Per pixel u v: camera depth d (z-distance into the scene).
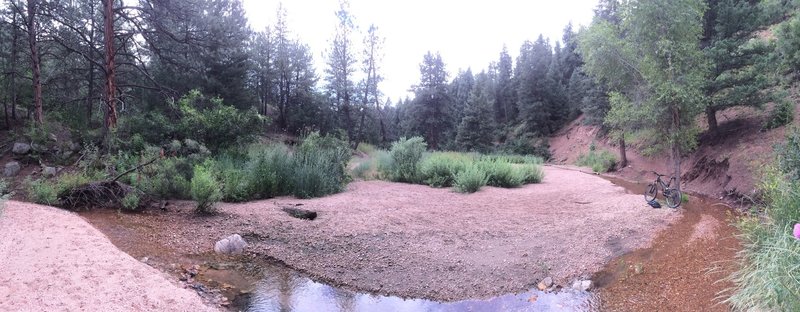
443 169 15.55
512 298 5.63
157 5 15.08
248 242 7.48
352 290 5.87
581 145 37.28
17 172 12.38
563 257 6.89
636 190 15.15
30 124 14.70
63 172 11.68
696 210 10.03
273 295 5.53
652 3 10.96
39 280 4.46
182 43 16.41
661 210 9.67
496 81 63.50
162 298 4.54
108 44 14.02
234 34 24.31
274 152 12.97
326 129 39.88
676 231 7.94
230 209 9.33
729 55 15.14
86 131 14.41
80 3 17.27
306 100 40.28
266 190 11.65
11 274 4.56
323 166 12.91
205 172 9.93
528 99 46.75
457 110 57.56
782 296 3.01
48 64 19.52
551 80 48.50
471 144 44.22
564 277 6.17
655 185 10.51
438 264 6.66
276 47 41.16
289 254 7.02
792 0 11.98
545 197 12.51
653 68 11.18
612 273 6.17
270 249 7.20
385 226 8.41
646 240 7.47
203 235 7.65
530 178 17.05
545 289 5.86
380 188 13.91
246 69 26.02
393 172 16.50
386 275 6.30
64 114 17.05
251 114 15.46
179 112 15.37
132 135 13.44
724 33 16.08
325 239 7.58
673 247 6.93
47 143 14.00
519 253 7.11
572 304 5.32
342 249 7.21
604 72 13.05
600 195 12.61
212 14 26.25
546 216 9.64
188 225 8.13
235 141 14.73
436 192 13.38
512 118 55.56
